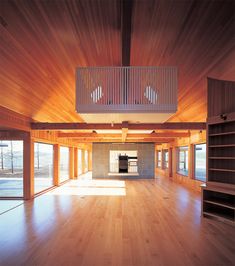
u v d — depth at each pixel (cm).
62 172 1170
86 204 632
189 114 667
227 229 437
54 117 700
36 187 881
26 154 690
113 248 350
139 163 1276
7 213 540
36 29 283
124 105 309
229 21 253
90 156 1930
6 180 833
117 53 362
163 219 497
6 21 260
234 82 467
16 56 334
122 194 784
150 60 376
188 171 978
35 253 333
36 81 427
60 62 381
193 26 272
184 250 345
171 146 1275
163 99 307
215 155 517
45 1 234
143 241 377
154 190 871
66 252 337
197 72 414
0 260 313
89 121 469
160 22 266
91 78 312
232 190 463
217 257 323
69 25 279
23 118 634
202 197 519
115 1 229
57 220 486
